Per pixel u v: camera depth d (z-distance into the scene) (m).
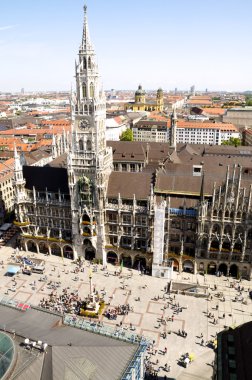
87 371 45.69
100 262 117.75
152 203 107.38
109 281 107.19
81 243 117.94
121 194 113.81
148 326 87.25
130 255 114.38
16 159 119.38
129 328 86.44
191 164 146.38
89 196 110.94
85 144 107.12
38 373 44.09
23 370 43.53
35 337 49.84
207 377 72.12
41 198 121.06
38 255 124.50
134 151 177.38
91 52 101.44
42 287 104.56
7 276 110.44
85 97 104.19
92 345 49.94
